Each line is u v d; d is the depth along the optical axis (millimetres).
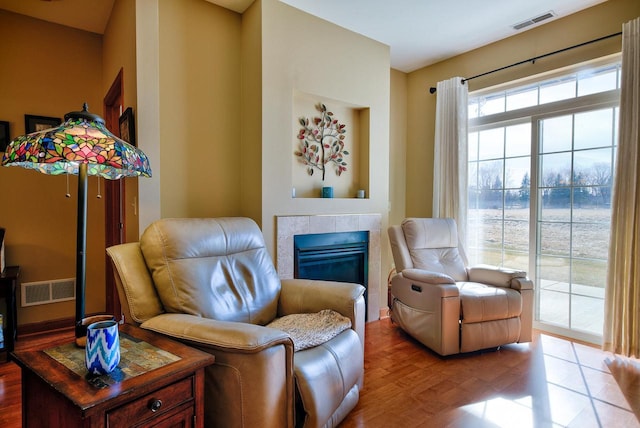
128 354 1237
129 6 2424
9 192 2918
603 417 1838
